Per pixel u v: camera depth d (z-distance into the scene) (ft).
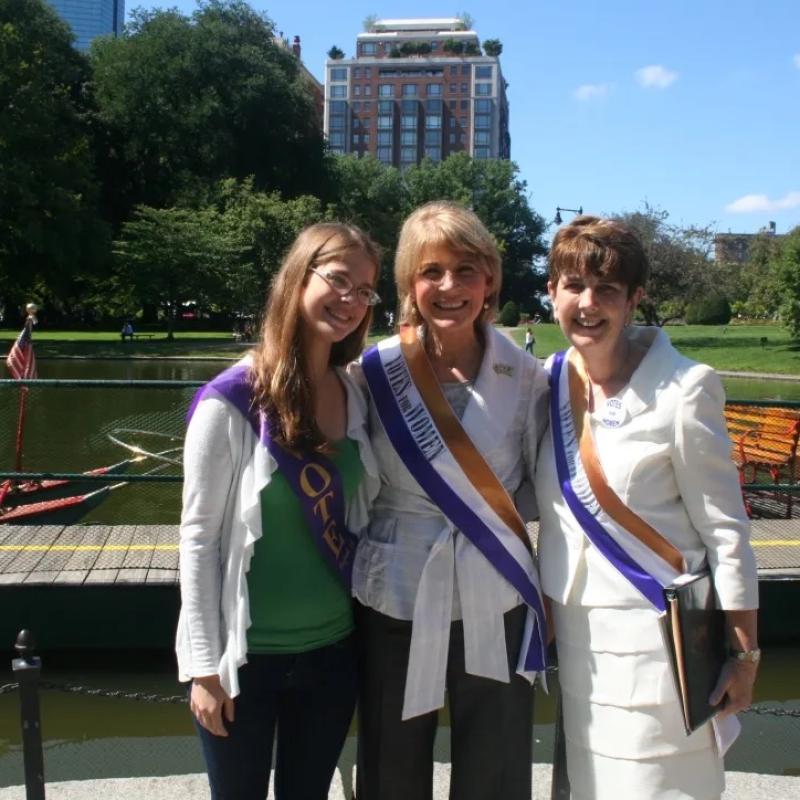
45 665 16.74
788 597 17.43
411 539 7.23
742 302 212.84
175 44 165.99
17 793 10.16
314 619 7.12
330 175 184.14
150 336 145.18
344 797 10.54
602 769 6.97
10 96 112.78
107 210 162.09
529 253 256.32
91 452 32.27
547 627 7.59
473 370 7.54
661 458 6.88
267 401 6.81
